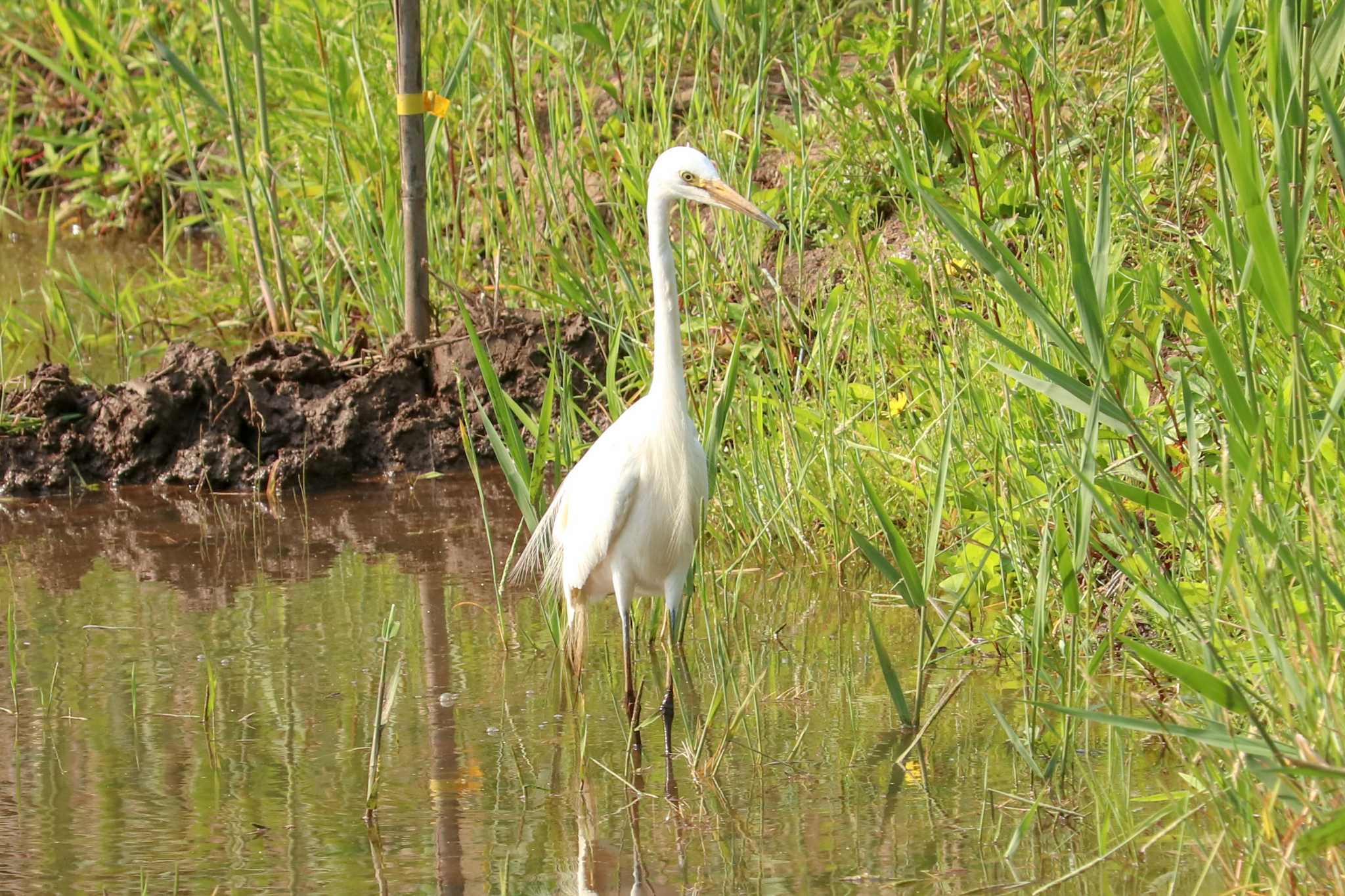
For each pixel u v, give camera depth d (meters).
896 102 13.66
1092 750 8.20
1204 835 7.13
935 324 10.12
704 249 13.13
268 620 10.43
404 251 14.14
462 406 10.06
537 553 10.34
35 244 20.86
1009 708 8.75
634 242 14.91
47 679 9.43
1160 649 8.85
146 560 11.70
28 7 23.92
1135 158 12.13
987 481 10.44
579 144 15.31
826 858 7.17
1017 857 7.08
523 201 15.66
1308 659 6.27
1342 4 6.48
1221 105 5.93
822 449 11.27
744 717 8.84
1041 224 11.52
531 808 7.78
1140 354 9.26
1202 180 11.57
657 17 15.51
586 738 8.23
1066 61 13.90
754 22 15.90
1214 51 7.35
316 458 13.52
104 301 17.06
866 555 8.36
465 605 10.69
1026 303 7.26
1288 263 6.48
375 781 7.71
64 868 7.13
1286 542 6.59
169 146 21.12
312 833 7.50
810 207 13.66
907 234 12.96
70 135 21.88
